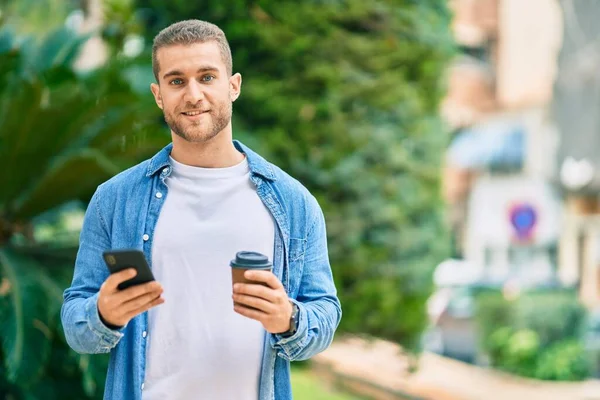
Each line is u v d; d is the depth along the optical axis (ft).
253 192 6.81
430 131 22.81
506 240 49.03
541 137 48.62
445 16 23.27
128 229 6.72
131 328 6.63
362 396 24.39
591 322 40.83
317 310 6.66
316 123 21.63
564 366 34.91
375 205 21.93
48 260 16.11
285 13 21.40
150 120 16.63
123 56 17.03
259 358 6.68
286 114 21.54
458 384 30.63
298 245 6.89
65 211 18.57
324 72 21.48
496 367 35.99
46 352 13.43
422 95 22.75
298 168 21.65
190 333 6.54
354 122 21.81
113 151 16.08
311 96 21.63
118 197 6.79
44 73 15.55
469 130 50.11
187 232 6.62
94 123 15.92
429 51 22.59
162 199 6.72
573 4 47.80
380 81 21.91
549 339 36.01
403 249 22.26
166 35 6.50
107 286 5.87
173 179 6.75
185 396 6.54
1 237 16.66
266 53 21.56
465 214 50.01
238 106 21.86
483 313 37.32
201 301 6.57
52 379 16.08
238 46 21.61
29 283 14.01
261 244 6.70
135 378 6.54
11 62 15.57
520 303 36.63
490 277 46.29
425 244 22.65
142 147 16.06
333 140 21.70
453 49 23.44
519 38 49.11
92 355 14.19
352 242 21.80
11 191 16.29
